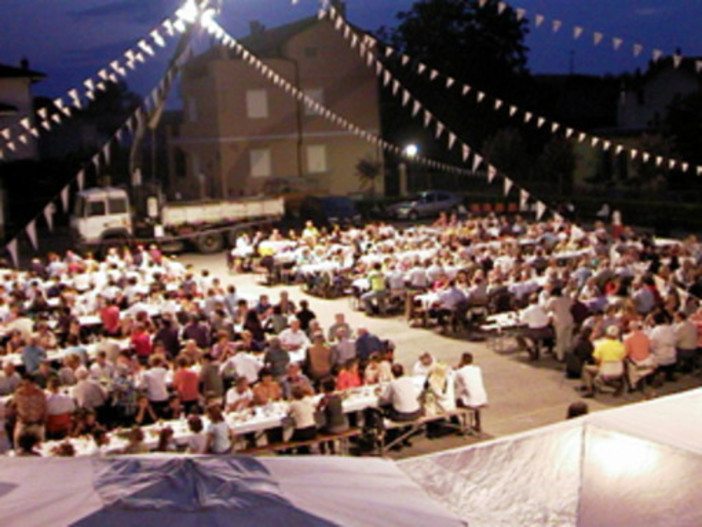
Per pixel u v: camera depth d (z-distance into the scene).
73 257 23.64
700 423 5.54
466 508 5.13
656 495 4.83
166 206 32.00
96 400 12.42
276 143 43.62
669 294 16.56
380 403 12.06
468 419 13.27
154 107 28.89
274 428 11.98
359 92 44.69
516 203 39.66
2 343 16.42
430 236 27.17
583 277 19.23
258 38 46.38
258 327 16.20
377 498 4.40
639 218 35.00
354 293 21.88
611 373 13.98
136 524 3.83
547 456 5.41
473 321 19.69
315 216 37.44
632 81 45.03
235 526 3.85
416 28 51.59
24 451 10.41
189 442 10.52
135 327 15.12
